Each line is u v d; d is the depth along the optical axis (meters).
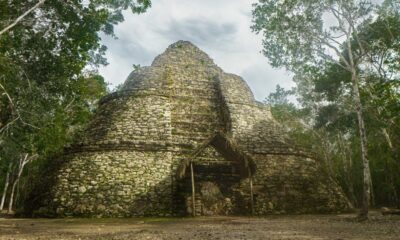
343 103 27.11
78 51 15.80
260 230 10.20
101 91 27.08
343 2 16.00
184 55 28.62
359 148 33.06
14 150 17.80
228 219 15.71
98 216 17.55
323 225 11.80
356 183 34.34
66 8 14.32
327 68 25.33
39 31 14.77
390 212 17.98
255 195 20.00
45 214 17.64
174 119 23.78
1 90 14.15
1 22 13.19
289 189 20.70
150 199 18.66
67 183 18.52
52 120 16.58
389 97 16.81
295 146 23.27
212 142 18.22
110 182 18.67
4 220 15.66
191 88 26.19
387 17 18.39
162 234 9.23
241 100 25.19
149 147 20.30
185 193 19.38
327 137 33.75
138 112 22.23
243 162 18.11
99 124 21.97
